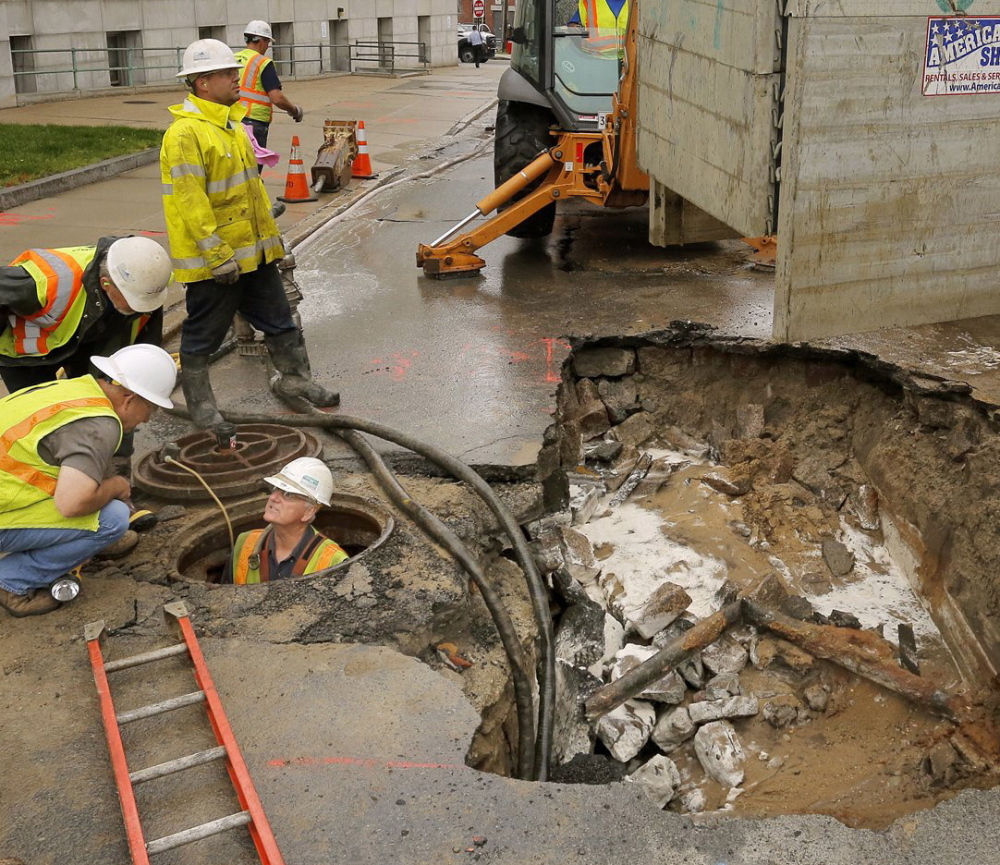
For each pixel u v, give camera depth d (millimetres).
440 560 4125
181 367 5133
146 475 4758
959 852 2750
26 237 9109
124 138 14148
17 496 3453
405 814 2832
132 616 3727
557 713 4082
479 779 2961
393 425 5344
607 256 8586
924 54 5434
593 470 5895
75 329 4000
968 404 5102
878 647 4398
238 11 23812
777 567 5125
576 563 4984
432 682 3379
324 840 2742
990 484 4547
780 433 6047
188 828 2775
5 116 17156
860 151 5551
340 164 11500
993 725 3912
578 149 7984
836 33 5246
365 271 8266
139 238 3988
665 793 3854
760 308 6879
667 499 5668
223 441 4812
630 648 4543
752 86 5602
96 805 2857
